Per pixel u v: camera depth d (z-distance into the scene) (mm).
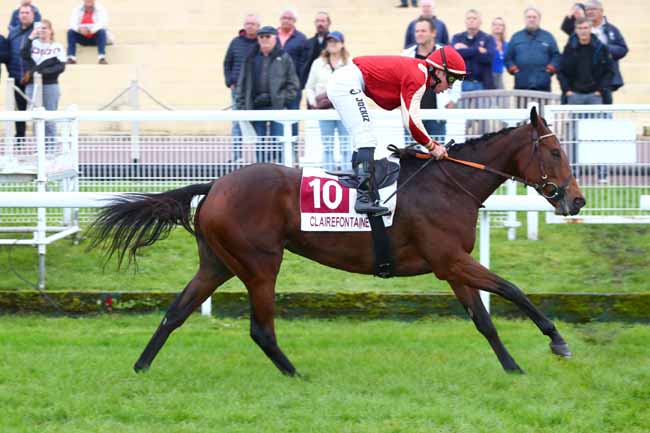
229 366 8797
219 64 21078
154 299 10734
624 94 19562
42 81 14961
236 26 22500
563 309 10500
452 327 10219
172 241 12164
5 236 12180
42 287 10977
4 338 9609
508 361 8594
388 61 8516
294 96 13547
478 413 7547
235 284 11195
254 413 7539
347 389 8211
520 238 12109
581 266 11367
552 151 8695
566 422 7426
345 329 10141
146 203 8664
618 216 11250
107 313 10719
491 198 10078
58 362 8844
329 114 11477
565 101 13938
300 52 14922
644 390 8078
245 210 8422
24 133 15039
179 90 20234
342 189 8531
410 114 8391
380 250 8539
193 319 10484
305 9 22719
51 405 7809
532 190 11539
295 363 8906
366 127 8508
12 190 12617
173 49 21203
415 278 11320
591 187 11461
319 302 10625
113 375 8500
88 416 7535
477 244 11883
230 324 10398
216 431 7203
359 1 22844
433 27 12898
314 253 8625
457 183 8664
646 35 21125
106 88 19891
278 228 8500
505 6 22203
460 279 8562
